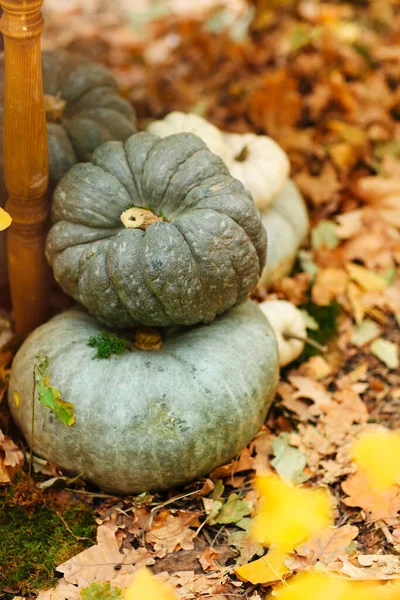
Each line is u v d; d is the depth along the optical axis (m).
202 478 1.72
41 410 1.68
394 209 2.17
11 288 1.80
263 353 1.73
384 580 1.58
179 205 1.71
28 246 1.75
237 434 1.69
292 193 2.06
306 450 1.78
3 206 1.79
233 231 1.66
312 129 2.30
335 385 1.92
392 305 2.04
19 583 1.61
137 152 1.73
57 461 1.69
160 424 1.64
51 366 1.68
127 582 1.60
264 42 2.50
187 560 1.64
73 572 1.62
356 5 2.68
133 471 1.66
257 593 1.60
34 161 1.67
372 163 2.27
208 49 2.50
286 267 2.01
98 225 1.71
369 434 1.81
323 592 1.57
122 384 1.65
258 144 1.96
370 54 2.50
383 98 2.38
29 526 1.67
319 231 2.13
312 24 2.54
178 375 1.66
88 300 1.70
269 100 2.31
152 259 1.63
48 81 1.90
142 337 1.72
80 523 1.68
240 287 1.71
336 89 2.35
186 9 2.71
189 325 1.74
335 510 1.71
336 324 2.01
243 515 1.68
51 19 2.64
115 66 2.47
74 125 1.83
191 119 1.94
